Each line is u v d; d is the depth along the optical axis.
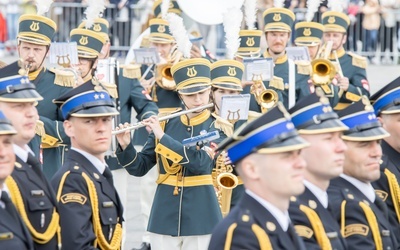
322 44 20.73
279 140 8.44
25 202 9.43
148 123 12.55
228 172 13.05
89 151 10.24
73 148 10.27
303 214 9.34
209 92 13.22
